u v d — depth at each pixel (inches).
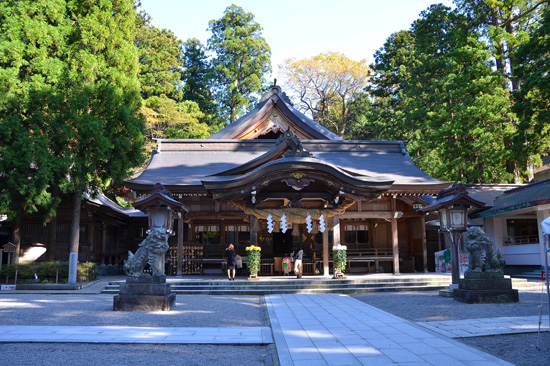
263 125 1065.5
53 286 658.2
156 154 1002.1
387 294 602.5
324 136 1059.3
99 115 810.8
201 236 927.7
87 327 323.9
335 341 277.9
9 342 270.5
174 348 263.1
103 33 804.6
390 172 920.9
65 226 918.4
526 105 902.4
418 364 220.1
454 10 1301.7
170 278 756.0
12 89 703.1
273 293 624.1
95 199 933.8
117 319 367.6
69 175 786.8
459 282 514.9
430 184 831.1
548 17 866.1
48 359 231.8
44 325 336.5
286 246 966.4
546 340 279.1
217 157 991.6
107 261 1032.2
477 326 326.6
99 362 227.1
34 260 877.8
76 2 810.8
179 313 409.7
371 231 957.2
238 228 936.3
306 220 723.4
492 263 475.5
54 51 794.8
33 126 698.8
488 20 1275.8
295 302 501.7
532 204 797.9
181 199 848.9
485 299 463.5
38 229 913.5
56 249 907.4
